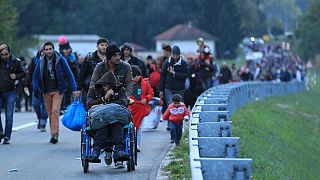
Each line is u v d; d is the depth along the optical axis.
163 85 42.62
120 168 29.77
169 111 36.94
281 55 189.75
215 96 48.41
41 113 46.06
